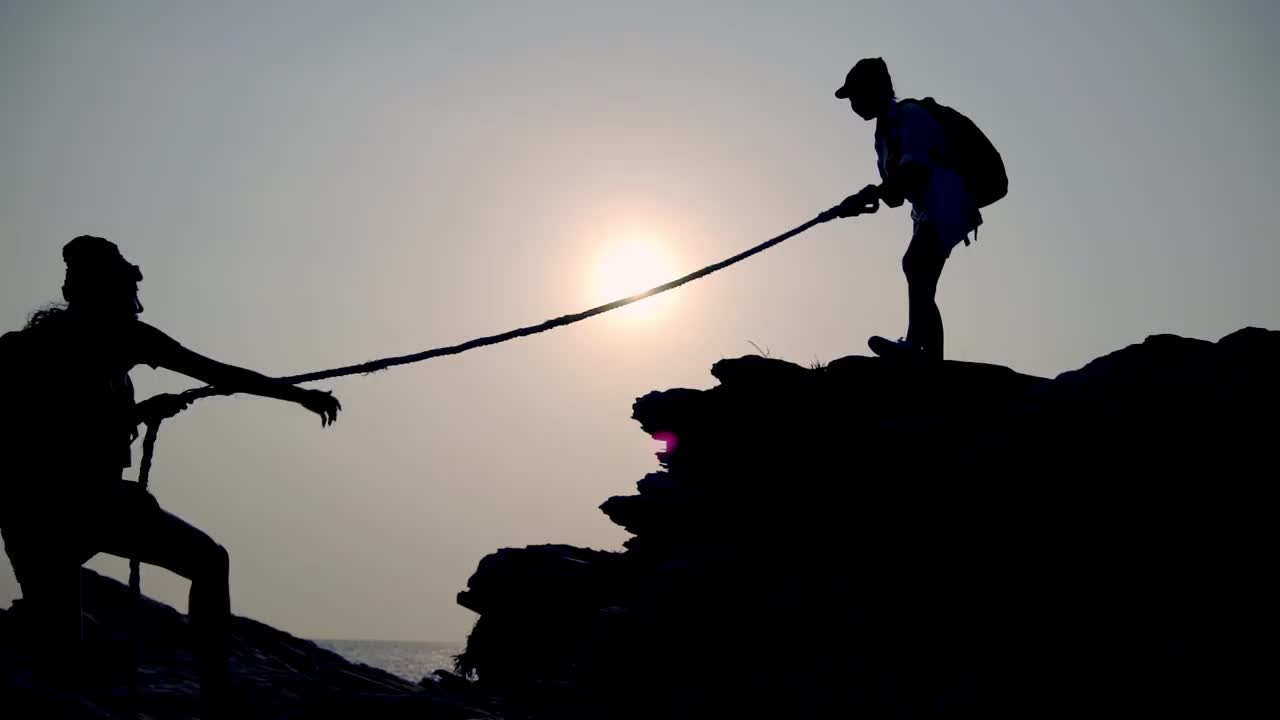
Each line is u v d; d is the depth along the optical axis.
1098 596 5.34
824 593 6.04
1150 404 5.72
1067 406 5.90
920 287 7.70
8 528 4.48
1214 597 5.12
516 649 9.78
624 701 6.29
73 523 4.45
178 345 4.72
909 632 5.64
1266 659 4.83
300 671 7.78
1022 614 5.44
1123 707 4.89
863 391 7.00
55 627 4.50
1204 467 5.49
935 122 7.99
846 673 5.60
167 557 4.67
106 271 4.68
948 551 5.85
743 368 7.46
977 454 5.98
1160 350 5.94
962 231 7.80
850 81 8.36
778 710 5.65
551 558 10.48
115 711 5.52
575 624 9.62
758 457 7.13
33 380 4.46
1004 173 8.05
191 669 6.71
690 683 6.09
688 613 6.32
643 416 8.04
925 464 6.09
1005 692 5.13
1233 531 5.31
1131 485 5.59
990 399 6.65
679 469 7.77
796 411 7.09
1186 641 4.98
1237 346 5.76
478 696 9.22
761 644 6.04
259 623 8.64
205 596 4.74
